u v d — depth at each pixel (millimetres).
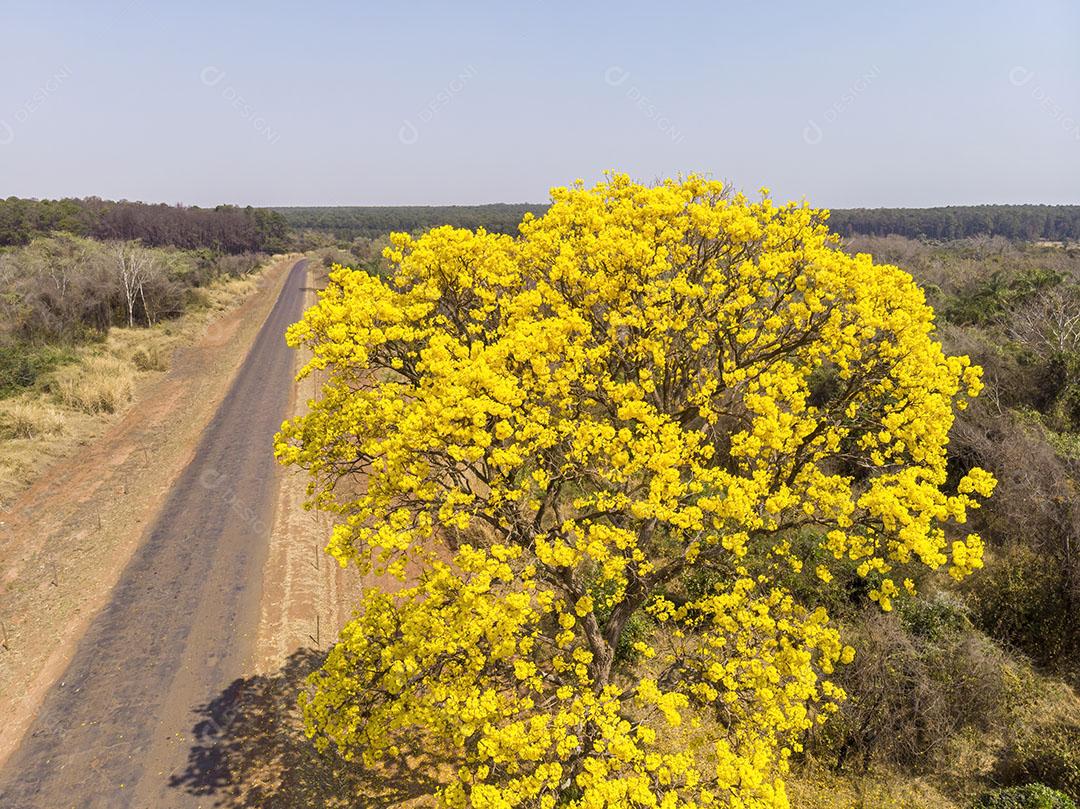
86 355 32656
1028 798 9750
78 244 51781
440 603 8883
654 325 10555
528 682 9398
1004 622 13922
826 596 14094
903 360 10195
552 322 9281
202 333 42938
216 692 12680
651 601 14383
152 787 10688
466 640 8352
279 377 33594
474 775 10352
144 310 43531
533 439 9188
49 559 16672
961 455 17484
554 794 8195
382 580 16297
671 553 15711
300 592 15703
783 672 8828
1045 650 13500
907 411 9648
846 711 11398
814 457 10203
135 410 27703
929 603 13805
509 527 9695
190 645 13875
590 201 11875
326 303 10633
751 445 8750
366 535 8578
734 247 11523
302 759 11312
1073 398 19859
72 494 20094
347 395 10688
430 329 10359
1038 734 11414
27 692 12508
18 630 14094
